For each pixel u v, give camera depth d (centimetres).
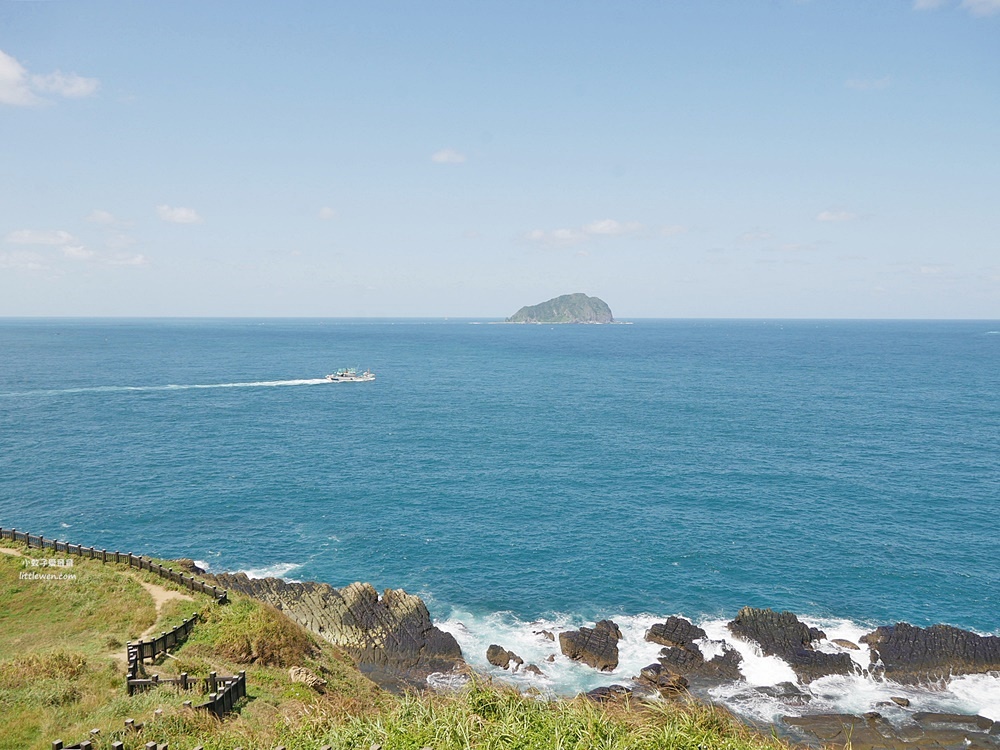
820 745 3203
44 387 14512
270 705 2344
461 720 1431
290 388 15262
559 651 4050
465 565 5153
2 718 1992
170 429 10125
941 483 7112
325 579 4928
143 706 2145
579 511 6322
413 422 10838
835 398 13400
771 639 4062
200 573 4538
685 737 1373
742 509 6344
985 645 3931
